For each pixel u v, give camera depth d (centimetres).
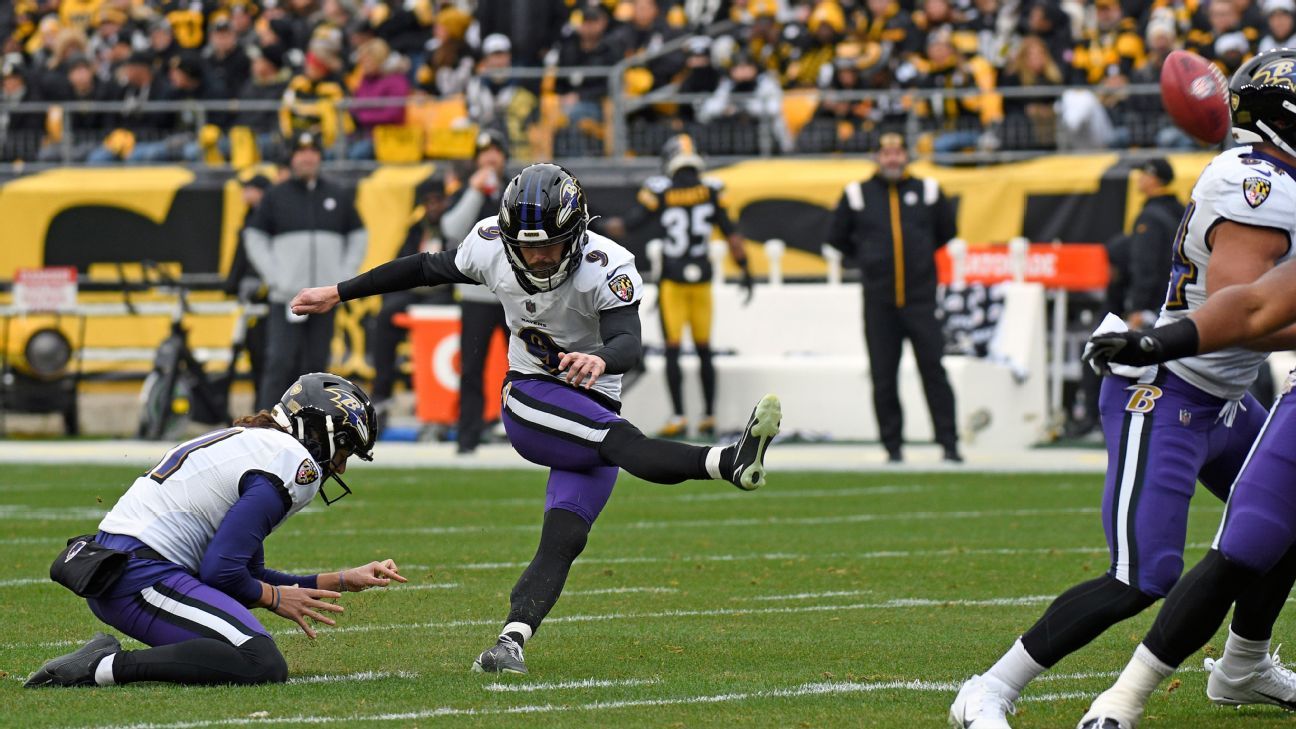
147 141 7462
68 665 1970
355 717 1791
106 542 2014
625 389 6359
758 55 7262
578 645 2317
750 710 1848
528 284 2127
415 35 7912
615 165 6838
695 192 5959
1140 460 1786
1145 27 7119
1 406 6712
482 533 3681
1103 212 6394
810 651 2264
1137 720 1705
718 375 6328
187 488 2017
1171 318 1825
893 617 2569
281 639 2386
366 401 2106
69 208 7150
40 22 8881
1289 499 1662
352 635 2420
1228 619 2606
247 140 7219
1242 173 1728
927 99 6744
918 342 5175
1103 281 6050
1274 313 1584
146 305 6981
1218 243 1736
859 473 5031
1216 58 6438
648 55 7162
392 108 7031
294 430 2075
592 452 2108
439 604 2723
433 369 6294
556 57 7425
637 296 2134
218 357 6894
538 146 6956
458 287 5769
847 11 7156
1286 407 1695
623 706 1867
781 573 3081
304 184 5444
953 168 6612
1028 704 1908
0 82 8038
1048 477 4872
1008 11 7231
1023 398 6047
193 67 7544
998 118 6675
